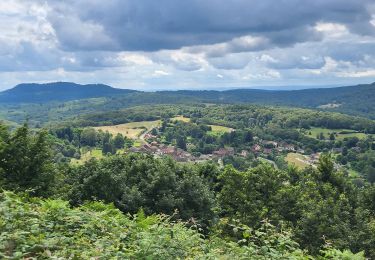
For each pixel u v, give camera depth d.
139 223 9.89
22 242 7.14
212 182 49.09
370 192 45.16
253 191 41.56
